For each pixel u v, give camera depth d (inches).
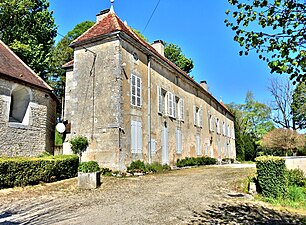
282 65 150.0
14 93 530.9
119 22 621.9
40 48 860.6
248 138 1674.5
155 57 678.5
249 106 1859.0
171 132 746.2
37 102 553.6
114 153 515.2
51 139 640.4
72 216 232.2
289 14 154.1
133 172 522.0
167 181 439.5
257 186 355.6
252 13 163.9
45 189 351.9
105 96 545.6
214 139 1133.1
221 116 1291.8
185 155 824.3
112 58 553.0
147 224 214.5
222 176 501.0
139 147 583.5
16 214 235.9
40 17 887.1
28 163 370.0
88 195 322.3
